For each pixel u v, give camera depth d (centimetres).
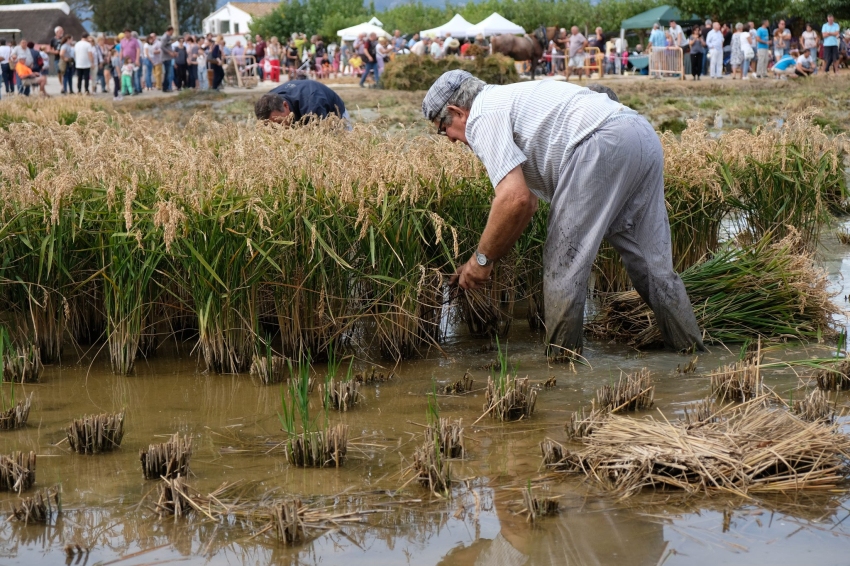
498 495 370
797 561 308
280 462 415
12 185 594
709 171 698
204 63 2870
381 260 589
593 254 551
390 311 591
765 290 623
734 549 317
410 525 346
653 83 2725
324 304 591
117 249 576
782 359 554
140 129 748
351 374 562
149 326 603
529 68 3538
